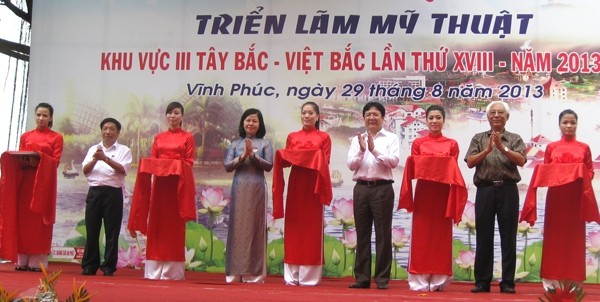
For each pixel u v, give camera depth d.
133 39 6.98
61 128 6.98
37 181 5.64
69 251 6.85
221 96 6.83
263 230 5.43
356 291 4.59
